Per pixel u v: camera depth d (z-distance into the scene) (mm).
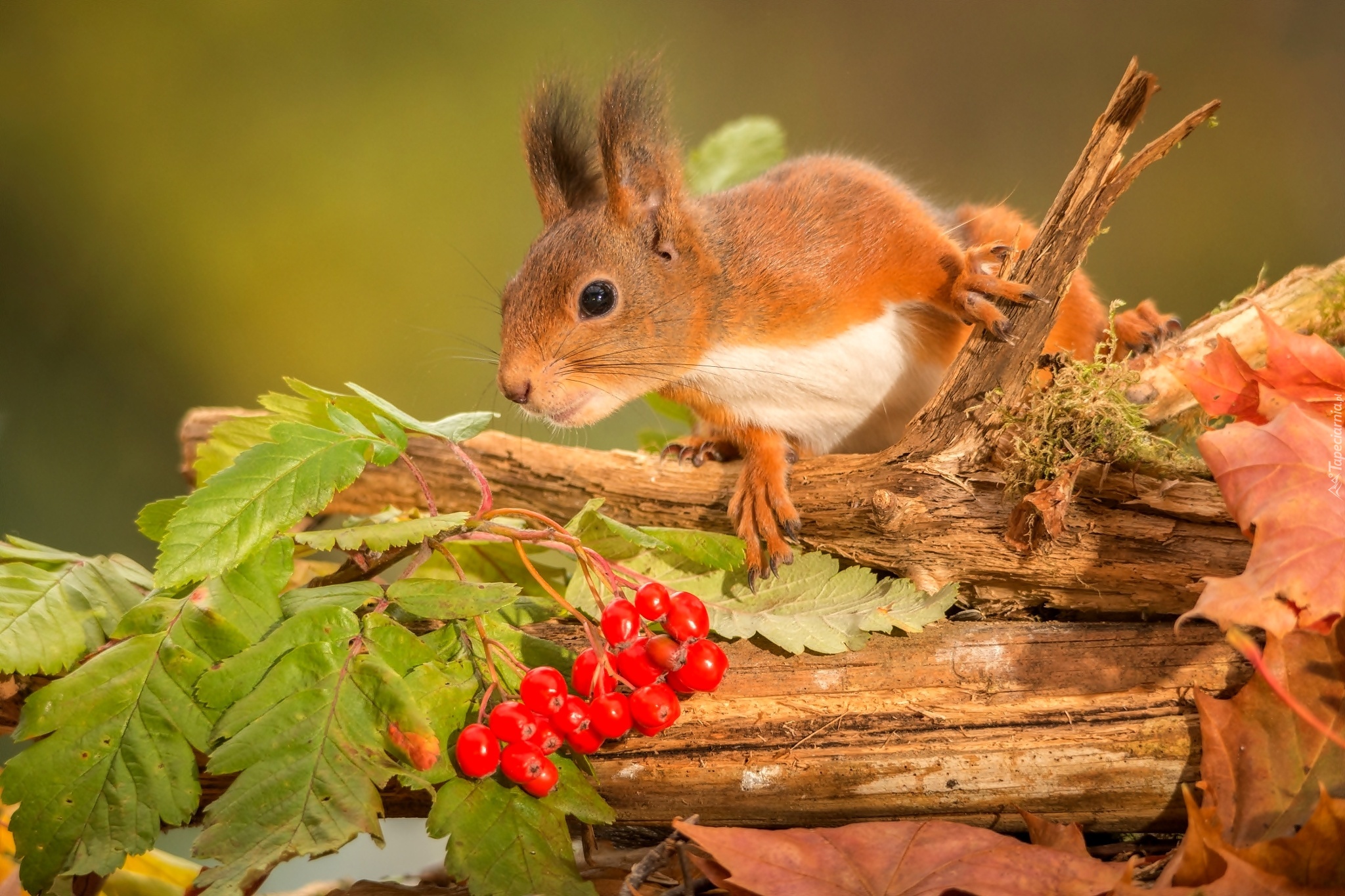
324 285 7637
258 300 7586
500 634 3553
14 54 8023
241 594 3535
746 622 3566
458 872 3512
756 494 3602
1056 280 3568
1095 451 3559
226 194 7914
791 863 3512
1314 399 3547
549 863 3518
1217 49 7500
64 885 3543
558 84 3678
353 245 7758
